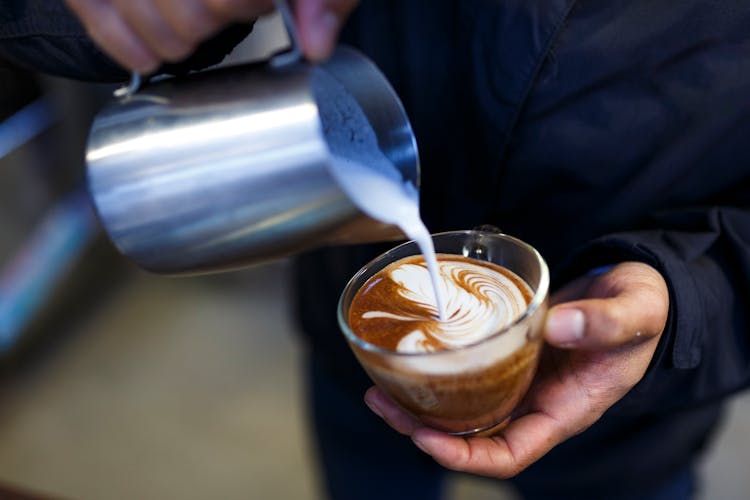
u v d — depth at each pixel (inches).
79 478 71.4
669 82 30.1
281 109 21.8
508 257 28.2
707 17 28.8
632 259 28.8
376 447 47.2
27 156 71.9
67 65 27.6
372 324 26.9
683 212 31.5
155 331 87.1
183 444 74.1
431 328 26.3
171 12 20.0
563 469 43.1
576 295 29.0
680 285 26.5
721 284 28.9
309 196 22.3
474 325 26.2
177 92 23.3
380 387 26.2
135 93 23.9
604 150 32.0
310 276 43.5
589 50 30.0
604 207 33.7
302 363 80.7
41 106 71.7
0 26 26.5
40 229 77.6
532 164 33.3
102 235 87.8
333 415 47.5
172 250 24.0
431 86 34.6
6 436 75.9
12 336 78.9
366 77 25.1
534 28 30.0
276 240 23.6
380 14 34.5
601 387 26.6
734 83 29.5
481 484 69.6
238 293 91.5
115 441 74.8
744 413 72.8
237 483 70.3
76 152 78.7
